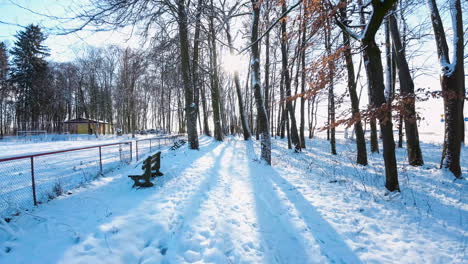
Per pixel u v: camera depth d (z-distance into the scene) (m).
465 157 10.66
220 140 19.75
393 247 3.03
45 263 2.39
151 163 5.54
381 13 3.94
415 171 7.44
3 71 32.31
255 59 8.66
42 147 15.45
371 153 12.58
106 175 6.69
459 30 5.88
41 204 4.14
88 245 2.71
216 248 2.89
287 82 13.13
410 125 8.51
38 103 35.50
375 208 4.24
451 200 4.63
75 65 36.03
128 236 2.96
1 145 17.09
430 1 6.39
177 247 2.85
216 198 4.73
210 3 6.15
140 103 40.53
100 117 45.72
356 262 2.75
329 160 10.63
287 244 3.16
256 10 7.93
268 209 4.27
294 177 6.70
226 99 39.66
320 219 3.85
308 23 5.15
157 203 4.17
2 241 2.76
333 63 5.62
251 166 8.25
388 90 8.81
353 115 4.62
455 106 6.14
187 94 12.55
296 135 13.47
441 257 2.79
